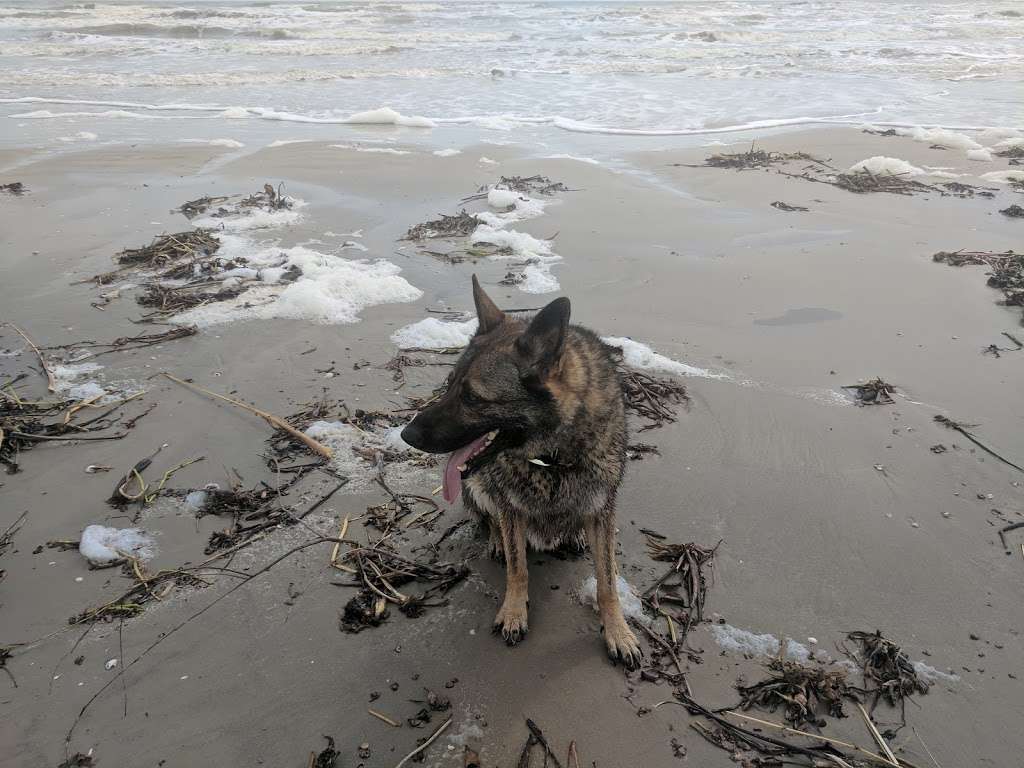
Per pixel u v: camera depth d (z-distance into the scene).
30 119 4.86
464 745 1.03
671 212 3.22
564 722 1.06
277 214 3.13
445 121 4.98
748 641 1.18
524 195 3.41
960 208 3.25
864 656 1.15
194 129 4.67
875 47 7.50
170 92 5.75
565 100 5.55
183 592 1.26
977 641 1.18
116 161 3.92
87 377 1.90
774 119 4.96
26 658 1.13
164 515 1.43
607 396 1.20
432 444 1.12
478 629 1.22
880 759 1.00
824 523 1.43
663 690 1.11
